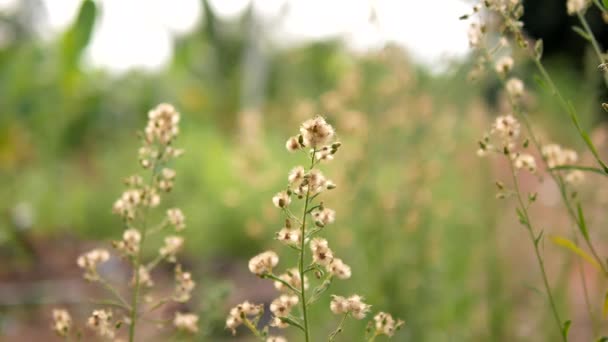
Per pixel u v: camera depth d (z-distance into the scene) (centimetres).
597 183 266
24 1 982
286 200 115
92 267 153
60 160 836
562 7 641
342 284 302
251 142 444
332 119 342
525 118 159
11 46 820
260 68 1055
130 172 786
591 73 243
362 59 354
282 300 121
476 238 328
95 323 146
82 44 758
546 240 317
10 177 741
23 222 599
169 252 159
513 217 325
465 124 341
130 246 154
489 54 160
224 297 196
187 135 881
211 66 1131
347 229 313
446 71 330
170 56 1033
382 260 298
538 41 148
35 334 391
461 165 363
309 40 917
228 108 1092
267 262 120
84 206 718
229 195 524
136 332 306
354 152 326
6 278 501
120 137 920
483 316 307
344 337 287
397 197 313
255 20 1078
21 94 804
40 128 827
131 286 161
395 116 337
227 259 565
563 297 272
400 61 347
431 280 303
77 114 864
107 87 956
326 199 329
